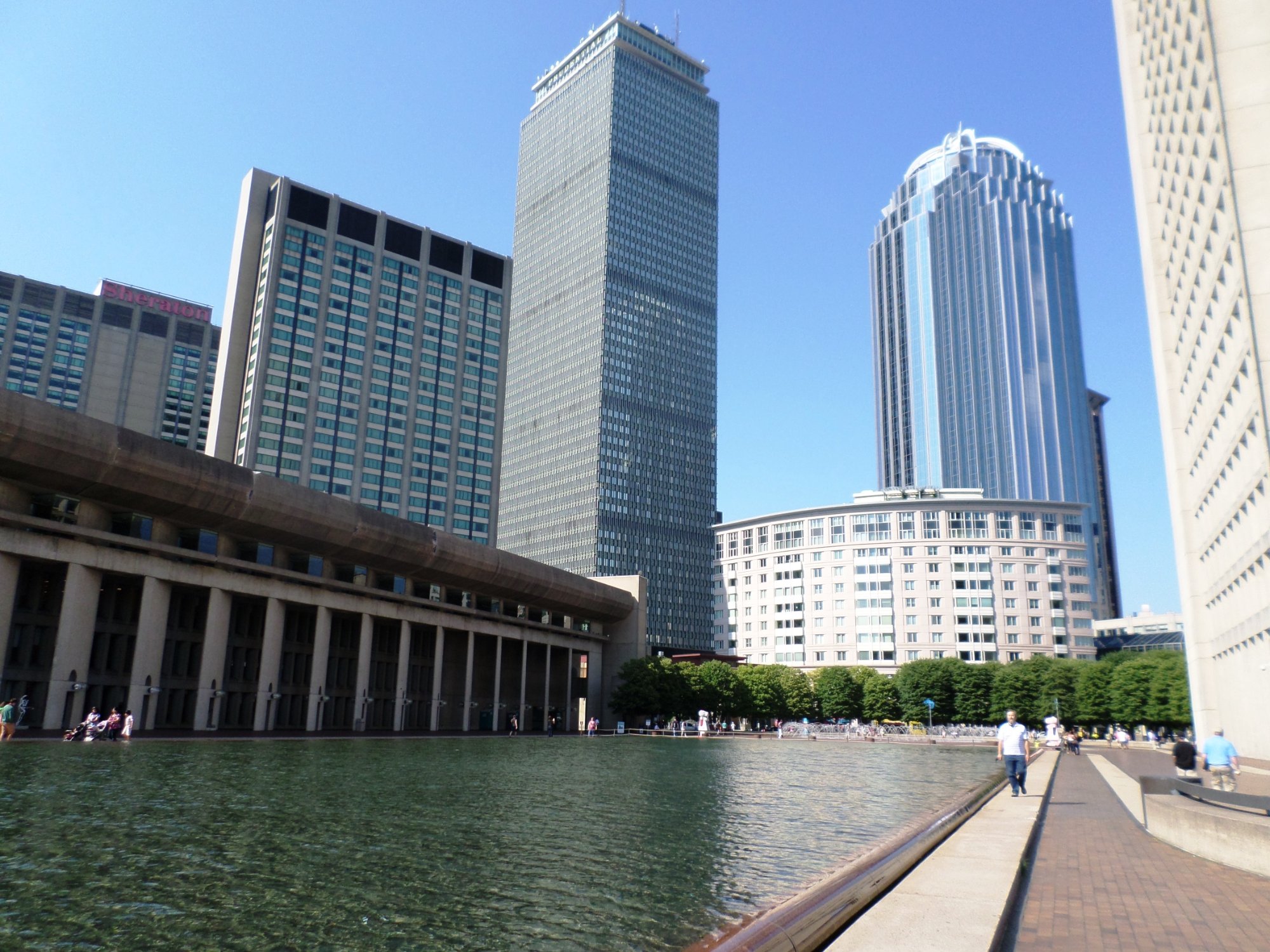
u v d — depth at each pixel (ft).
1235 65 135.54
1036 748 216.95
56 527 179.22
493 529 557.33
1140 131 230.48
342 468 501.97
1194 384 196.13
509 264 600.39
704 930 41.01
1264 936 31.32
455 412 554.05
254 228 506.48
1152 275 224.94
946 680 450.30
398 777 111.65
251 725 253.03
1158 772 134.51
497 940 38.91
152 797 79.97
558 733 328.29
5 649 173.27
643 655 391.24
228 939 38.09
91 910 41.73
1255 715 170.91
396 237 548.31
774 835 69.72
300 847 58.44
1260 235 129.59
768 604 643.45
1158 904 36.94
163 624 201.46
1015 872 39.55
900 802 96.32
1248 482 159.12
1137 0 237.66
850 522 613.93
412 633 315.58
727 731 395.14
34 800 74.13
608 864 56.18
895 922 29.50
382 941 38.40
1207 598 207.41
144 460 189.06
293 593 233.35
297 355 495.82
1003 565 581.12
